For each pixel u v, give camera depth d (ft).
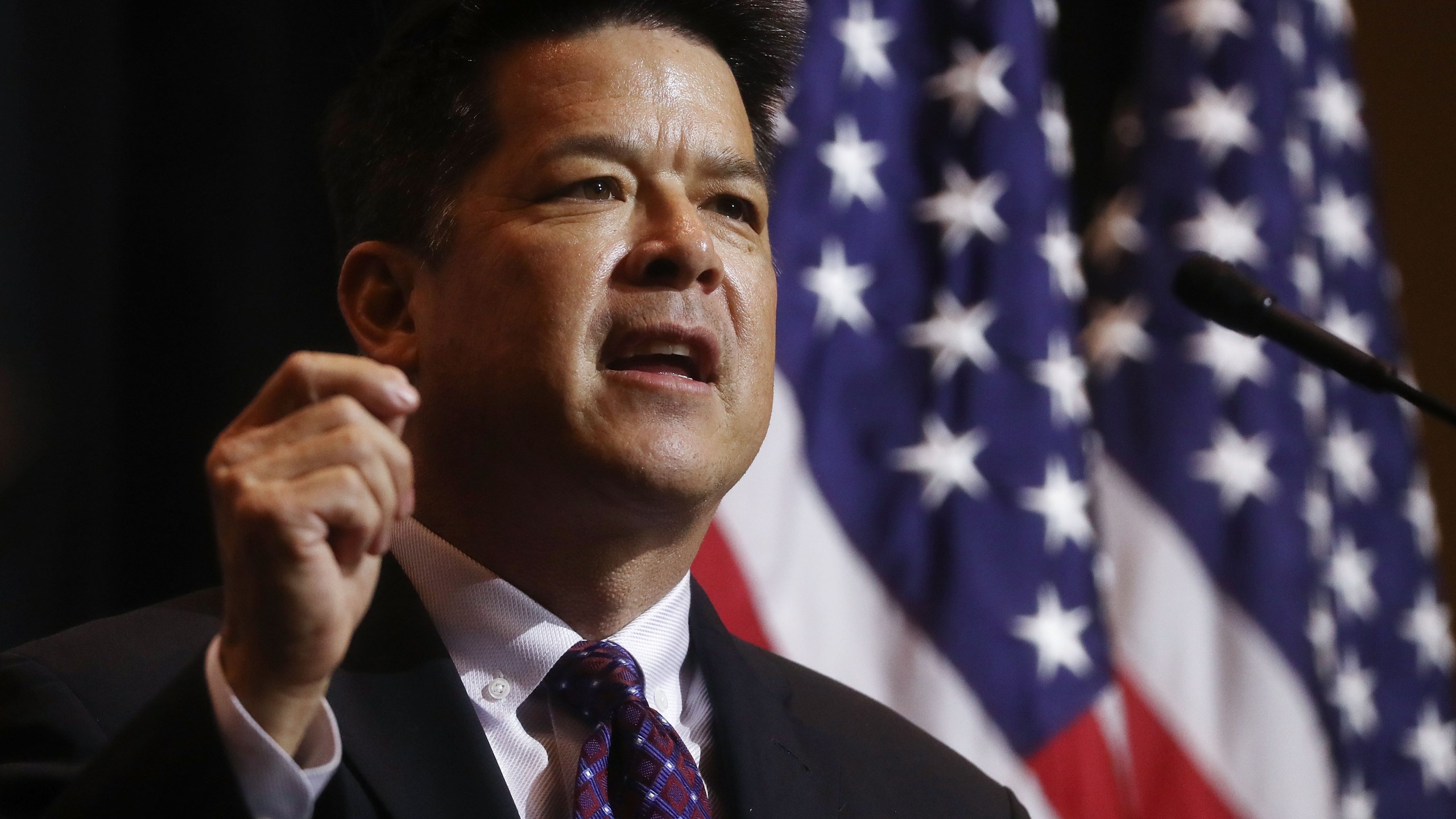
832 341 27.71
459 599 14.53
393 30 16.51
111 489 23.52
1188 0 35.53
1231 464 31.30
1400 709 34.50
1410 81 46.14
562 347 13.94
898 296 28.68
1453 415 15.90
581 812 13.04
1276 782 29.19
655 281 14.24
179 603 14.71
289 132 25.85
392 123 16.06
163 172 25.14
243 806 10.40
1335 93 38.40
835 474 26.89
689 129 15.03
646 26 15.76
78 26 24.16
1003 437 27.78
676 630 15.51
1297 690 29.68
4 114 23.26
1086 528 27.89
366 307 15.72
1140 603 30.42
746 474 26.13
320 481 10.43
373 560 10.96
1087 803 25.94
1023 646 26.48
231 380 24.64
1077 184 36.58
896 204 29.40
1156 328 32.65
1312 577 30.81
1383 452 36.58
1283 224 33.76
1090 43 37.32
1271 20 35.60
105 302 23.81
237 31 25.70
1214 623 30.27
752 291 14.96
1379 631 34.91
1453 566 43.55
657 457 13.82
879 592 26.40
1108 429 32.12
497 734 13.97
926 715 25.82
